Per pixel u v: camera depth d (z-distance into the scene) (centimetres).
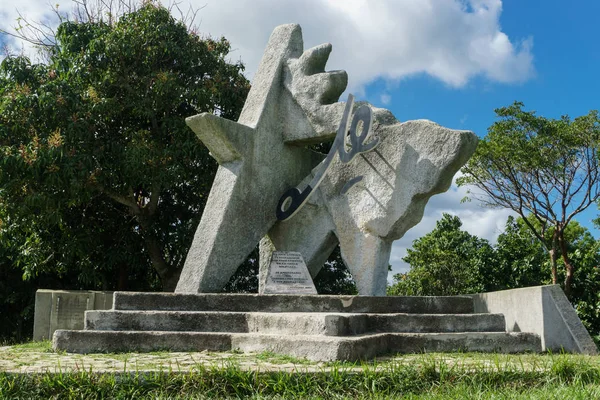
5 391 507
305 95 1066
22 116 1372
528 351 772
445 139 912
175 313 775
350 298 814
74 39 1531
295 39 1134
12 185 1306
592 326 1734
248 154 1021
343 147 980
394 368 561
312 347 633
